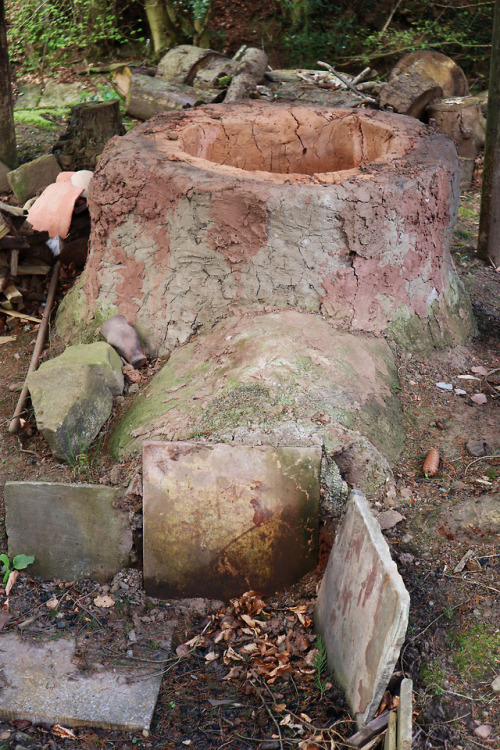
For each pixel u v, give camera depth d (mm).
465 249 6871
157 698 3074
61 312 5453
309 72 9367
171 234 4633
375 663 2717
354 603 2979
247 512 3537
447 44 12031
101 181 4844
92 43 12211
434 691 2918
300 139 5789
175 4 11836
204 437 3719
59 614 3475
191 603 3557
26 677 3125
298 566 3564
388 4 12406
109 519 3705
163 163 4695
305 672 3154
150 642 3344
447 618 3191
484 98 9094
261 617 3445
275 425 3713
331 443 3672
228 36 12492
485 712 2818
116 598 3580
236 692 3113
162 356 4750
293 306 4516
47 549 3721
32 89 11250
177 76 9234
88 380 4227
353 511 3199
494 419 4387
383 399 4246
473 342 5309
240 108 6016
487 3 11789
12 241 5566
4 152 7672
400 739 2619
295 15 12141
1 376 5086
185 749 2865
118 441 4125
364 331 4578
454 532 3590
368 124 5590
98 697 3047
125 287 4898
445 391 4641
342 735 2826
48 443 4113
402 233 4648
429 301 5008
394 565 2777
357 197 4371
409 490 3848
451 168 4980
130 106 9273
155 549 3562
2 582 3639
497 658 3002
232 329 4422
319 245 4441
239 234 4457
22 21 11938
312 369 4062
